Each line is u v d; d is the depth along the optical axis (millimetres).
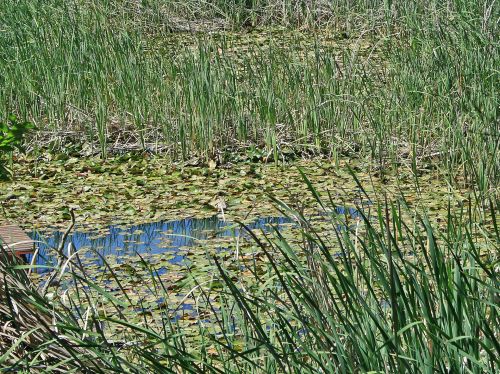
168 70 13320
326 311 4168
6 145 6082
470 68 11492
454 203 9203
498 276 4160
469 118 10672
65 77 13273
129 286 7273
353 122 11930
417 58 12289
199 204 9875
